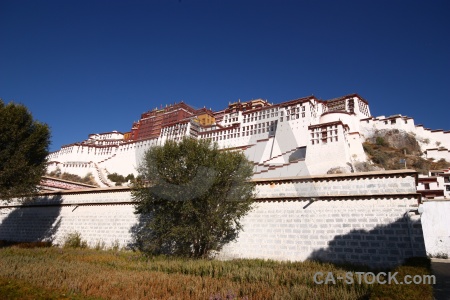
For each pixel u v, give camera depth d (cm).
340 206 1291
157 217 1380
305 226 1337
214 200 1335
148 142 7938
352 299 660
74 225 2062
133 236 1780
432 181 4300
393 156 5753
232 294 707
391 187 1209
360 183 1273
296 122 5684
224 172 1362
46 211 2262
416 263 959
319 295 685
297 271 963
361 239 1209
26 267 989
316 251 1281
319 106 6525
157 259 1321
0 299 638
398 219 1169
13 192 1702
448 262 1784
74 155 8962
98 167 8162
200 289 759
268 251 1377
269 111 6162
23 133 1805
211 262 1153
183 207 1282
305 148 5075
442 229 2159
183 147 1401
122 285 795
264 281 843
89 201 2056
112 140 10125
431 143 6781
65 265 1102
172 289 766
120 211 1908
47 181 2705
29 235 2262
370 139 6756
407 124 6881
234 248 1450
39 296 670
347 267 1109
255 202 1491
